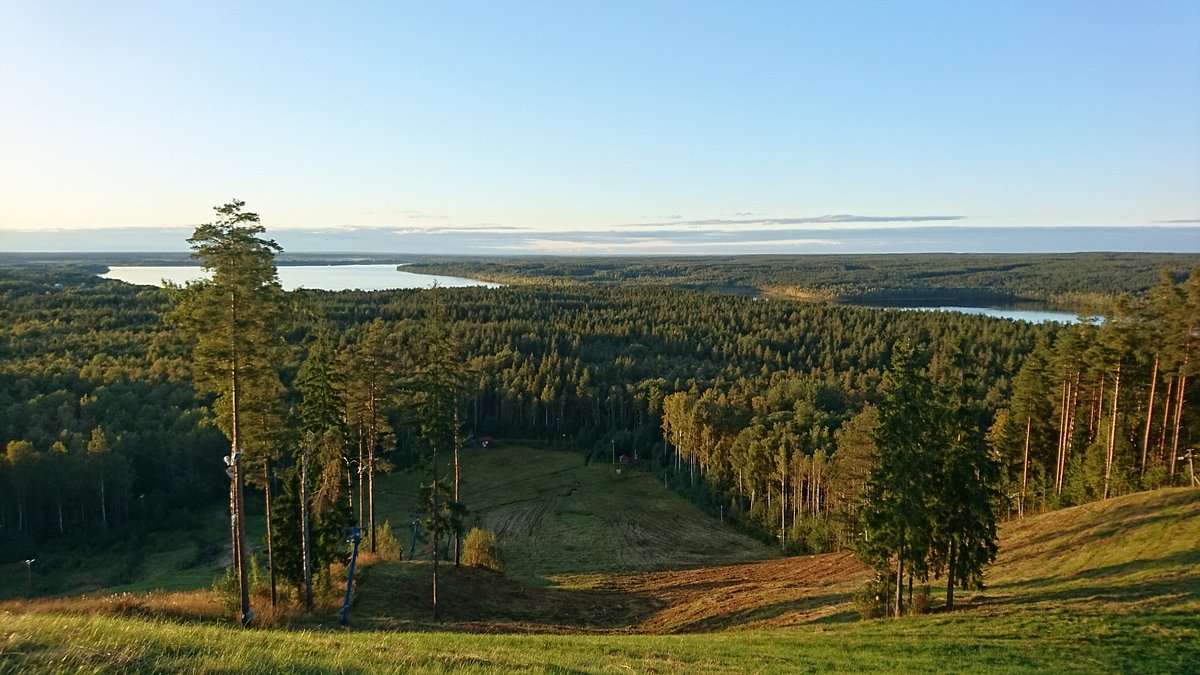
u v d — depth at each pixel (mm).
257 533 68375
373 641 16891
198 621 24141
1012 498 53062
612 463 97875
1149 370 47469
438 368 35969
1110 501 40188
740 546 67688
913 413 27406
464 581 40875
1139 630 22297
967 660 21094
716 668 19406
